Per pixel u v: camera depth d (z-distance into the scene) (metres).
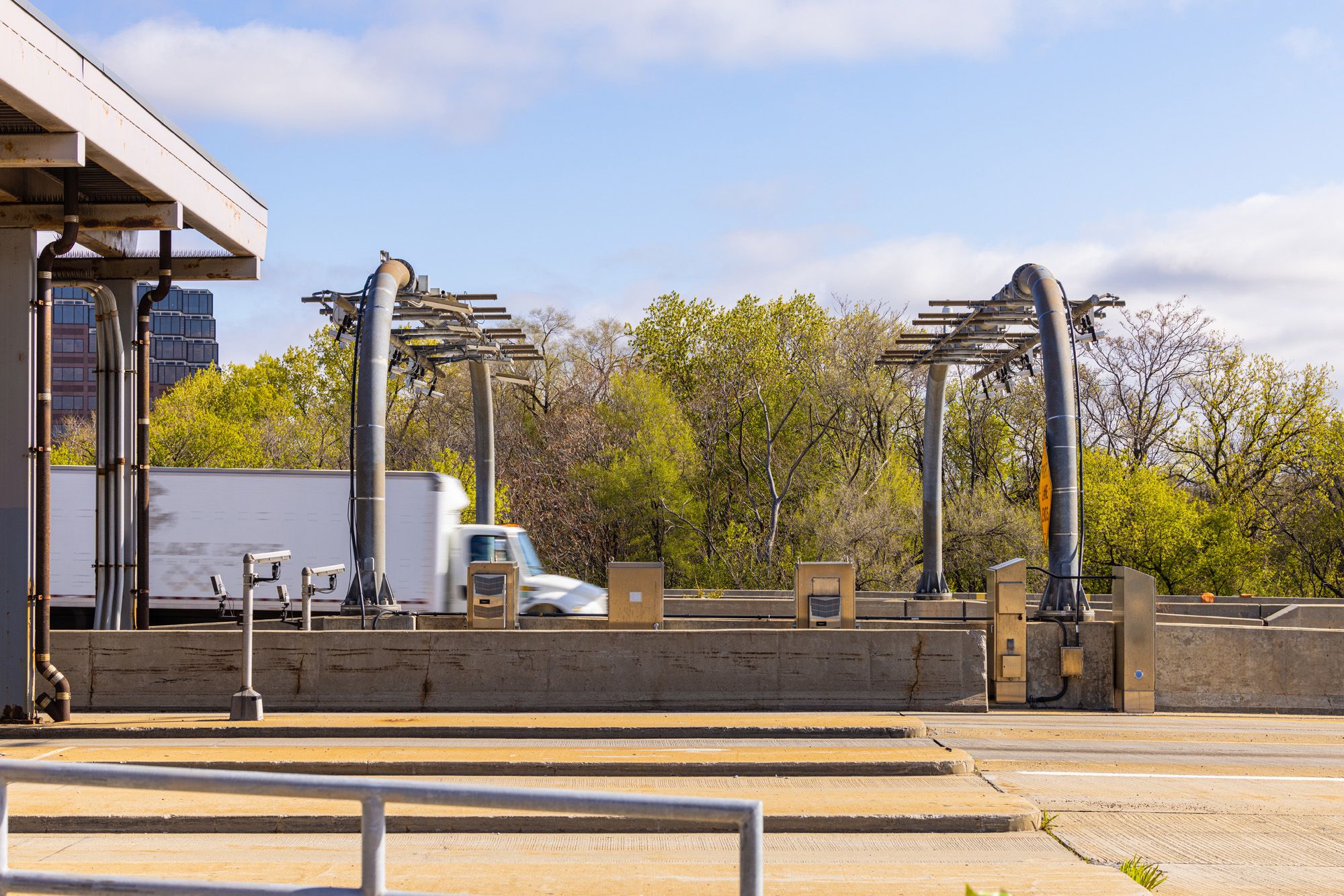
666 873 6.65
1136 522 44.75
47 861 6.94
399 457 56.69
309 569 13.87
